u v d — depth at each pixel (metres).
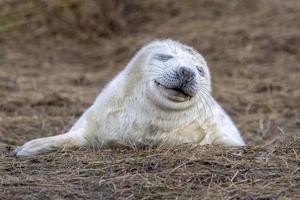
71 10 62.25
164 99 25.64
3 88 43.25
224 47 53.84
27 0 62.81
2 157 26.02
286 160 24.45
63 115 37.75
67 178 23.06
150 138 26.62
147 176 22.81
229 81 47.38
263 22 58.75
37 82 46.00
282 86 45.72
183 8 63.94
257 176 22.98
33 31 60.16
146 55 27.28
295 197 21.27
